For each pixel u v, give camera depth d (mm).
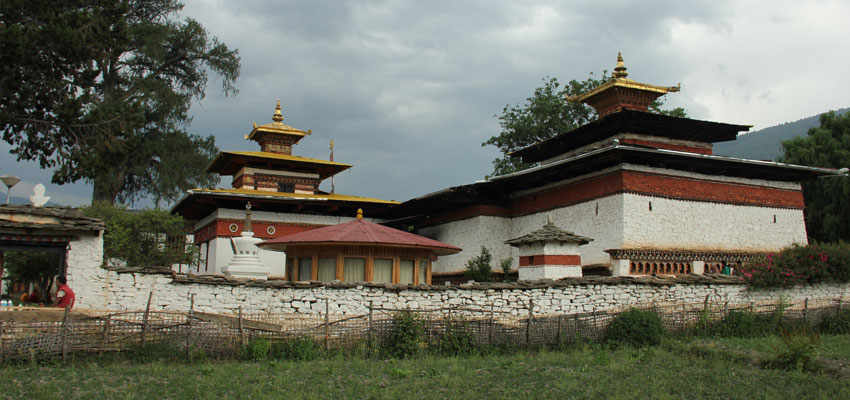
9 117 28625
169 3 49344
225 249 34875
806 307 20203
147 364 13641
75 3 30984
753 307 20078
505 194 34844
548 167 29062
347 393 11695
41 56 29203
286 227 36750
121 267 16328
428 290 17859
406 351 15516
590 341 17250
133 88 47625
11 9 28375
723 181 29234
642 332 17406
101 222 16203
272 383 12258
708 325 18953
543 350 16109
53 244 16016
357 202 37250
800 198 31234
